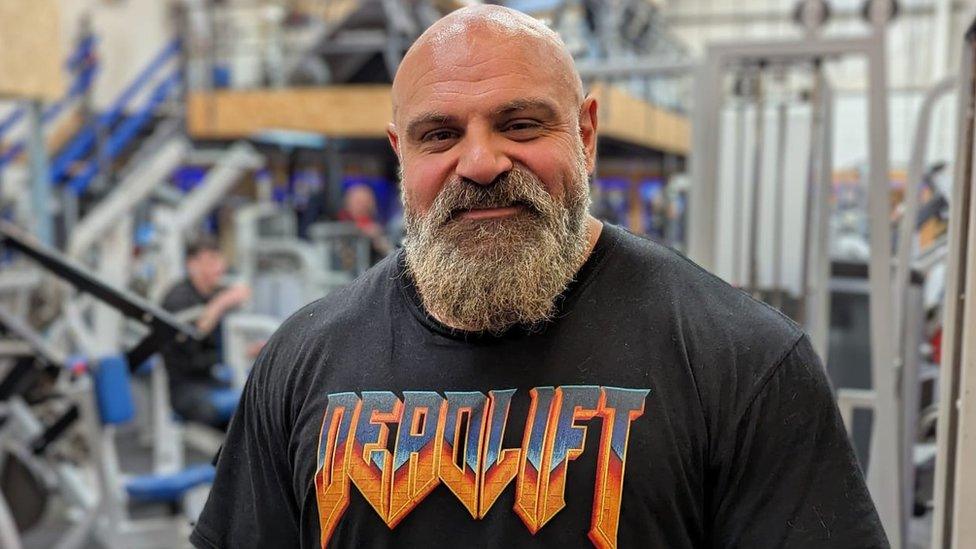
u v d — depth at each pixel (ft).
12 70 11.96
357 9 16.96
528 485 2.87
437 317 3.14
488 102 2.90
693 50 27.81
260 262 17.51
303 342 3.42
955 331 3.96
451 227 2.99
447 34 3.01
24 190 15.70
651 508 2.79
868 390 8.02
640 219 19.66
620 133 13.37
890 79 22.24
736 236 7.16
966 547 3.42
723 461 2.83
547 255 2.94
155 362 12.14
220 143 19.65
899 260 6.70
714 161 7.00
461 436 2.98
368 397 3.13
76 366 9.23
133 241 16.97
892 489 6.11
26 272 11.87
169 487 9.53
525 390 2.98
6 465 9.08
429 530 2.95
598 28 16.07
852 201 15.71
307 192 21.63
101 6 25.16
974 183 3.48
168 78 21.36
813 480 2.76
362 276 3.61
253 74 21.83
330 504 3.09
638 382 2.90
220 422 11.94
